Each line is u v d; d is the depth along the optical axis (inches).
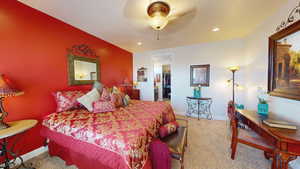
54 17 84.4
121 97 101.0
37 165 65.8
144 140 49.5
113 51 148.2
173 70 166.2
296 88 56.0
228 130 108.2
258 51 96.0
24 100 70.0
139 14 79.7
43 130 69.3
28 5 70.9
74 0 66.1
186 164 65.0
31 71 73.3
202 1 65.6
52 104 83.7
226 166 63.4
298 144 39.3
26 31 71.0
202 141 89.1
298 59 55.7
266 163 65.4
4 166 62.1
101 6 71.6
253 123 58.6
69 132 58.0
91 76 116.3
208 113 147.0
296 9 59.5
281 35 66.4
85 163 54.4
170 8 69.3
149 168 49.8
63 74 91.4
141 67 191.3
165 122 82.2
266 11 75.9
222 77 137.9
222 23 92.4
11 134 50.1
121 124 58.2
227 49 133.5
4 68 62.9
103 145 47.6
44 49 79.7
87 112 79.0
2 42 62.2
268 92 77.1
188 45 154.4
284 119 65.3
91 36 115.5
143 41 137.2
